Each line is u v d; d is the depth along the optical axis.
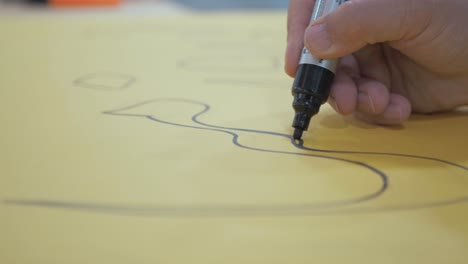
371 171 0.29
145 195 0.26
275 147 0.33
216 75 0.55
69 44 0.74
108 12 1.15
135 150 0.32
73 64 0.60
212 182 0.27
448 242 0.22
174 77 0.54
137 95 0.46
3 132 0.35
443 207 0.25
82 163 0.30
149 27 0.91
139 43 0.75
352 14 0.33
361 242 0.22
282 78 0.54
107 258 0.21
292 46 0.39
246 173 0.28
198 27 0.91
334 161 0.30
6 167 0.29
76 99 0.44
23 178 0.28
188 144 0.33
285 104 0.43
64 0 1.26
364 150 0.32
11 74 0.55
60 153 0.31
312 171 0.29
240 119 0.39
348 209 0.25
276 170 0.29
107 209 0.24
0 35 0.81
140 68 0.58
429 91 0.40
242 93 0.47
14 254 0.21
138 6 1.29
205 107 0.42
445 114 0.41
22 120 0.38
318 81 0.34
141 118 0.39
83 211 0.24
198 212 0.24
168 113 0.40
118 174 0.28
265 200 0.25
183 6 1.29
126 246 0.22
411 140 0.35
